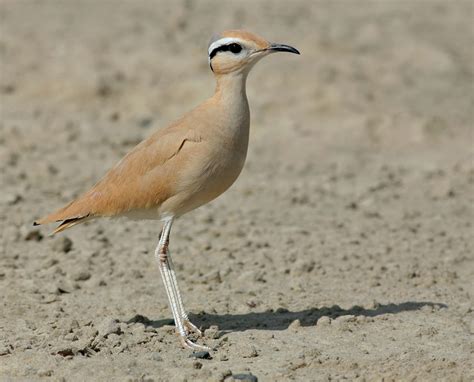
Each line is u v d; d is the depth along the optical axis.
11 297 12.34
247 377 9.62
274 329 11.30
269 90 24.28
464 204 17.67
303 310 12.04
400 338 10.96
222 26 30.14
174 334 11.09
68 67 25.47
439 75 26.83
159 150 10.68
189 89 24.25
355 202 17.78
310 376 9.83
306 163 20.48
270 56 26.72
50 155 20.25
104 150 20.81
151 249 14.74
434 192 18.16
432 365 10.01
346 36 29.08
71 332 11.02
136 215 11.04
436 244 15.16
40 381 9.69
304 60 26.48
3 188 17.78
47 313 11.84
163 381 9.60
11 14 31.55
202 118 10.70
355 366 10.05
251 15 31.94
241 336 11.03
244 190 18.31
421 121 22.70
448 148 21.66
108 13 32.09
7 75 25.00
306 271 13.63
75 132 21.80
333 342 10.83
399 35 29.77
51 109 23.53
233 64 10.70
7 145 20.59
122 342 10.70
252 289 12.96
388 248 14.88
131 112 23.62
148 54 26.66
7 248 14.54
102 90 24.31
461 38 30.52
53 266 13.68
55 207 16.80
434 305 12.16
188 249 14.79
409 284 13.17
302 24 30.66
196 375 9.74
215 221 16.42
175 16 31.19
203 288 13.02
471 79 26.83
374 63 26.92
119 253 14.54
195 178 10.61
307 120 23.17
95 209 10.96
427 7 34.50
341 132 22.58
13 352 10.43
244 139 10.81
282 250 14.77
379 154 21.41
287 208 17.38
